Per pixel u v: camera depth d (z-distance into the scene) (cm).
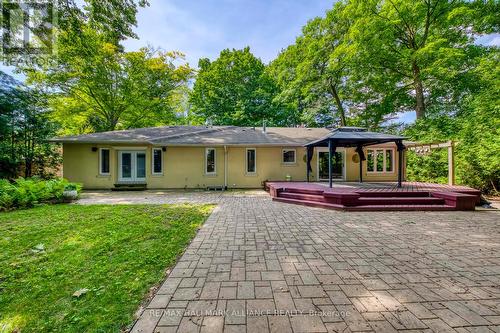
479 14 1323
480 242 433
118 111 1819
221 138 1403
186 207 767
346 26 1712
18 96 1238
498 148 916
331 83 1936
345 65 1683
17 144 1254
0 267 318
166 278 292
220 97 2622
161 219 591
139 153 1360
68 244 406
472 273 308
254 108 2578
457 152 1116
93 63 1462
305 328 200
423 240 445
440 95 1598
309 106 2350
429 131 1395
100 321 208
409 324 205
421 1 1405
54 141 1227
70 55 1359
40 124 1323
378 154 1532
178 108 2322
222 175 1381
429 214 673
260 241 438
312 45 1852
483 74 1238
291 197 898
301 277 295
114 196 1051
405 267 325
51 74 1439
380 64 1606
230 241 437
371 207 718
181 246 405
